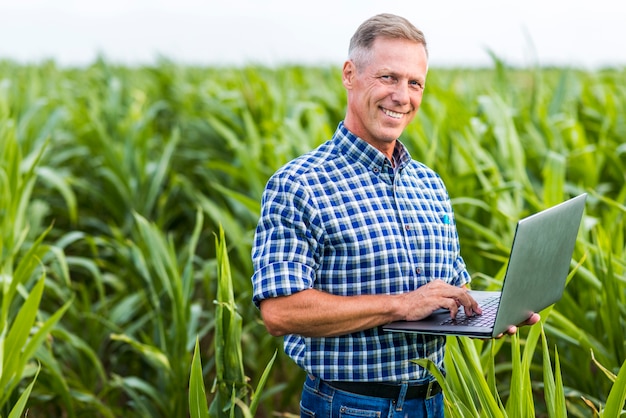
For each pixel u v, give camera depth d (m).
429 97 6.04
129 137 6.30
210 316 4.75
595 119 6.24
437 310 2.46
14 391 3.67
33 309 2.90
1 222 4.27
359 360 2.38
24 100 7.84
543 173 4.89
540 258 2.27
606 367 3.33
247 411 2.55
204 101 8.42
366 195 2.40
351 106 2.45
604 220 4.53
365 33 2.40
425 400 2.47
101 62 10.30
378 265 2.37
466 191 4.64
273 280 2.30
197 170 6.56
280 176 2.39
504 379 4.37
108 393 4.42
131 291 5.28
